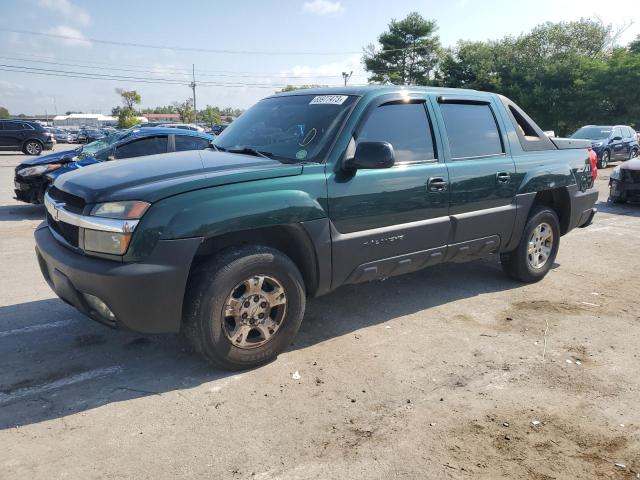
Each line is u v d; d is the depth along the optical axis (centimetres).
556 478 256
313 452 271
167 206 307
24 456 263
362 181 380
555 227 555
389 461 265
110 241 304
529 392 336
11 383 335
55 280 341
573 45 4391
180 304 315
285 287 354
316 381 343
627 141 2016
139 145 898
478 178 459
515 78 4038
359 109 392
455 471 259
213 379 343
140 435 282
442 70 4531
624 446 282
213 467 258
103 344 392
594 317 466
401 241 410
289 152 387
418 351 392
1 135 2548
